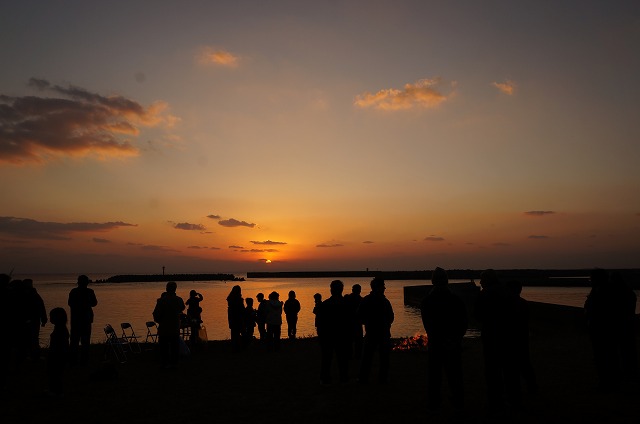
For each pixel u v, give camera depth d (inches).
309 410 330.0
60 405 352.2
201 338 650.8
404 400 353.4
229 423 303.1
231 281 7145.7
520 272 7175.2
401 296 2699.3
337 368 500.1
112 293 3339.1
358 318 410.3
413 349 576.1
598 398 339.0
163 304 499.2
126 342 567.8
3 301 402.6
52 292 3361.2
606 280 362.6
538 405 324.8
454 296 316.8
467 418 302.0
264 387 406.6
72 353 511.2
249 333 658.2
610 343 354.3
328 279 7800.2
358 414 318.0
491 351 312.7
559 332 859.4
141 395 381.1
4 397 377.1
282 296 2691.9
